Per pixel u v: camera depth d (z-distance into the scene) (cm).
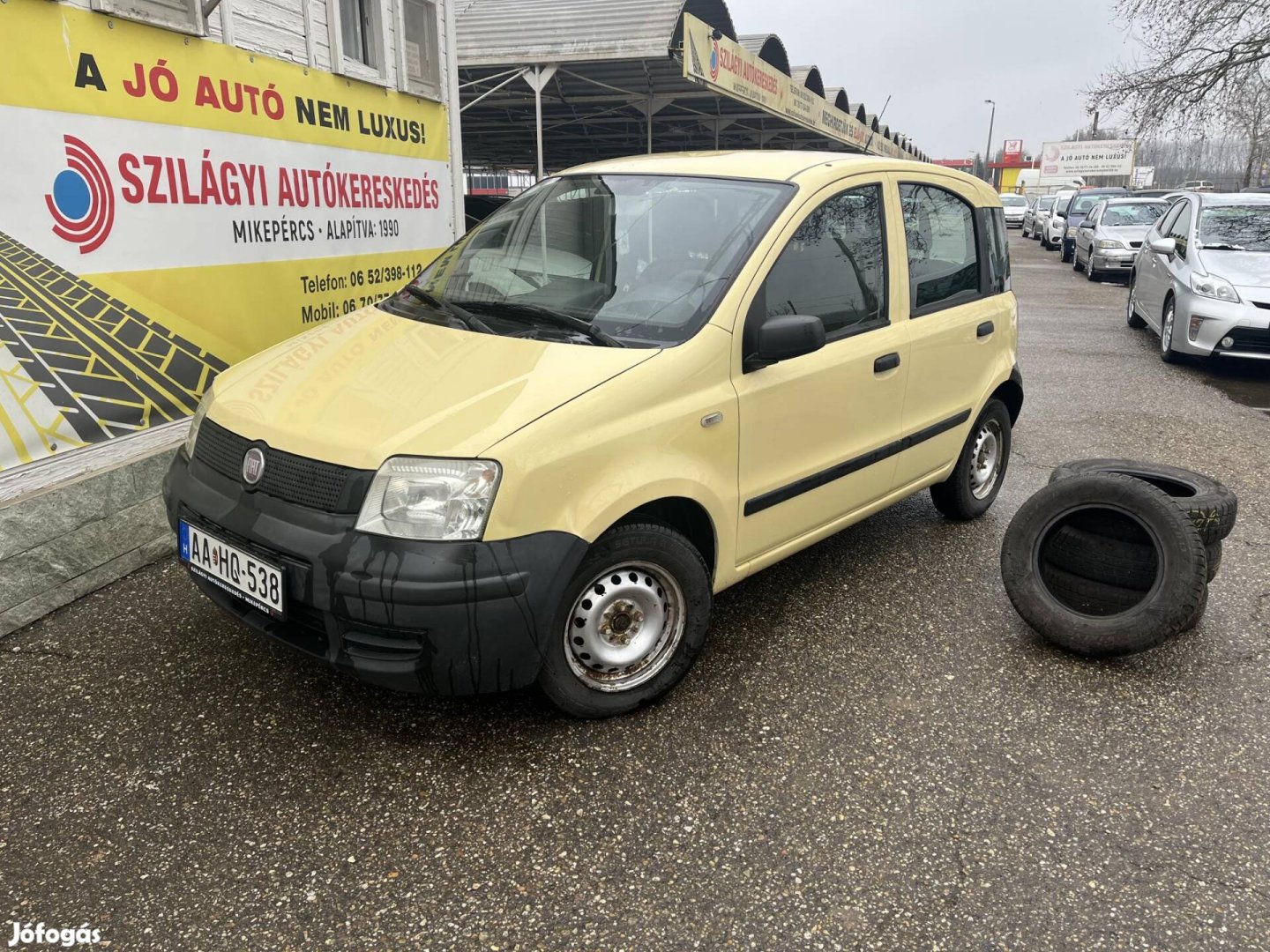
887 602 403
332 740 293
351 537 251
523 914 226
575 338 308
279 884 234
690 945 219
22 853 241
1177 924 228
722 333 309
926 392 416
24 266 349
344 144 531
